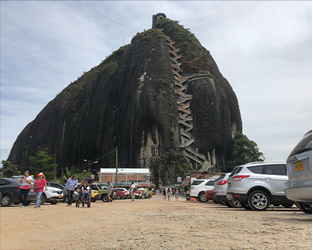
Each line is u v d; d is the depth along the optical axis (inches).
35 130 5871.1
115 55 5684.1
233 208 493.7
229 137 4163.4
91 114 5034.5
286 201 405.4
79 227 252.2
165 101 3784.5
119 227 237.5
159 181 3253.0
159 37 4616.1
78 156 4963.1
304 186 217.9
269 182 411.5
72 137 5221.5
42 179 527.8
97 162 4655.5
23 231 226.1
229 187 442.6
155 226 225.1
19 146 6018.7
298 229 182.4
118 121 4320.9
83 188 599.2
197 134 4005.9
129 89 4370.1
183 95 4065.0
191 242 151.2
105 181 2066.9
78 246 163.0
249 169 428.1
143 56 4463.6
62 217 340.2
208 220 252.1
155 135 3582.7
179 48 4628.4
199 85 4207.7
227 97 4498.0
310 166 213.9
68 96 5792.3
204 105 4087.1
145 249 139.9
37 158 3531.0
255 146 4018.2
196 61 4446.4
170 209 458.0
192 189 855.1
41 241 186.2
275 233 169.6
